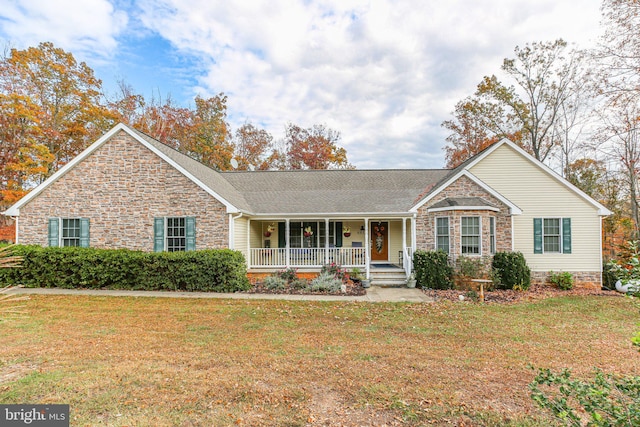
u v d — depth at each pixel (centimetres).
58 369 497
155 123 3097
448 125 2927
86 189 1375
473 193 1372
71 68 2503
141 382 454
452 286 1266
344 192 1673
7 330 708
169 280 1213
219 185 1505
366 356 566
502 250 1334
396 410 391
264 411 386
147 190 1352
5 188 2047
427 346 625
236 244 1359
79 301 1014
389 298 1093
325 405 401
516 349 612
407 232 1680
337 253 1467
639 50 1405
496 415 380
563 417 270
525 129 2562
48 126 2328
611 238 1772
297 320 812
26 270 1235
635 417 251
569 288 1330
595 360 560
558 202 1430
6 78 2139
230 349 595
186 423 360
